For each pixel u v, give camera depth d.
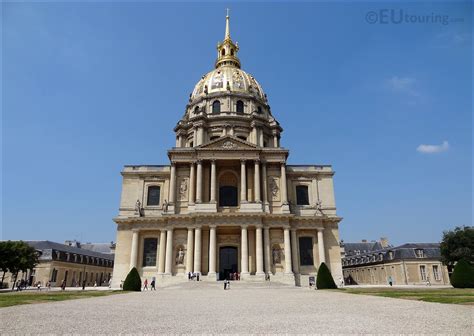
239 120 79.00
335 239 63.50
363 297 26.56
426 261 77.81
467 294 27.61
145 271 60.12
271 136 81.69
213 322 13.82
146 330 12.02
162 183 66.62
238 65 99.12
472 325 12.17
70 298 27.23
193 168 64.62
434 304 19.14
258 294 33.03
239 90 84.75
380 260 86.75
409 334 10.88
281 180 65.19
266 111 87.69
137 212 62.97
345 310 17.64
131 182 66.31
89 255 101.62
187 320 14.43
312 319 14.45
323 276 45.44
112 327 12.60
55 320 14.10
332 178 67.69
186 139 81.12
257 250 58.28
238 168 67.94
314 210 65.00
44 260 83.25
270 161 65.69
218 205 65.69
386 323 13.00
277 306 20.36
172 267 59.41
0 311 16.59
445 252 64.25
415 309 17.00
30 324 13.00
